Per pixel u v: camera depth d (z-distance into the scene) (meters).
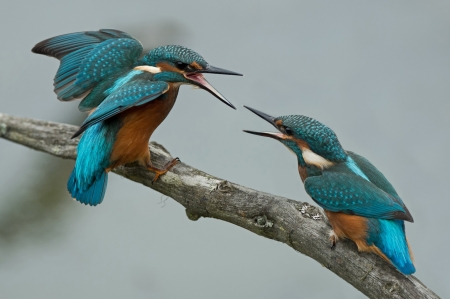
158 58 10.86
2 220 13.66
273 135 10.48
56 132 12.05
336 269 9.16
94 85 10.99
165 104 10.64
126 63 11.20
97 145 10.20
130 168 10.80
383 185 9.84
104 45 11.30
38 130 12.12
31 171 14.34
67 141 11.95
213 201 10.00
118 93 9.90
